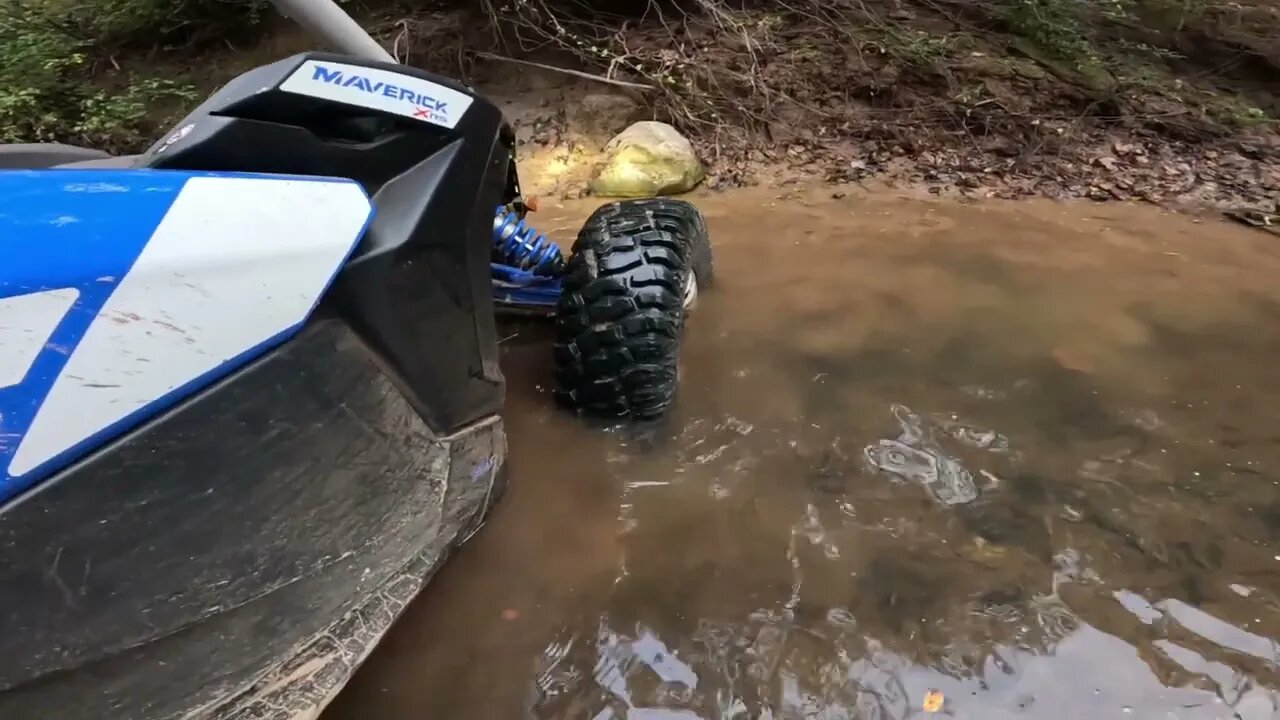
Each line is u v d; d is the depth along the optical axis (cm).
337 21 170
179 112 567
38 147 173
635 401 230
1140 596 185
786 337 285
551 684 166
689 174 444
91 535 108
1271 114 566
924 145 494
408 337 148
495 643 175
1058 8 625
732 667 169
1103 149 498
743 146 494
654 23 595
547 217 412
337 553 136
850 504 210
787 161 480
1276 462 226
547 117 522
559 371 234
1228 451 230
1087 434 237
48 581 105
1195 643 174
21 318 103
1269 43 625
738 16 593
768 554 196
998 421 242
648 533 202
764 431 236
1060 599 184
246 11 617
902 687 165
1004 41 603
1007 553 196
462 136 160
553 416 238
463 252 161
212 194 125
